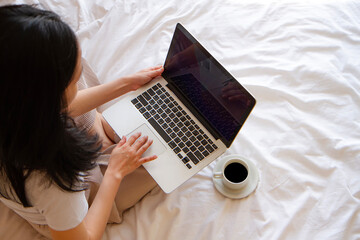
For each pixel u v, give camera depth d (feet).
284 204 3.34
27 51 1.82
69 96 2.25
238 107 3.02
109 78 4.24
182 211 3.35
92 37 4.54
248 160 3.50
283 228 3.19
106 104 3.99
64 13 4.64
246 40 4.39
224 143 3.28
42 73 1.88
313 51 4.18
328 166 3.43
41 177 2.30
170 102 3.52
